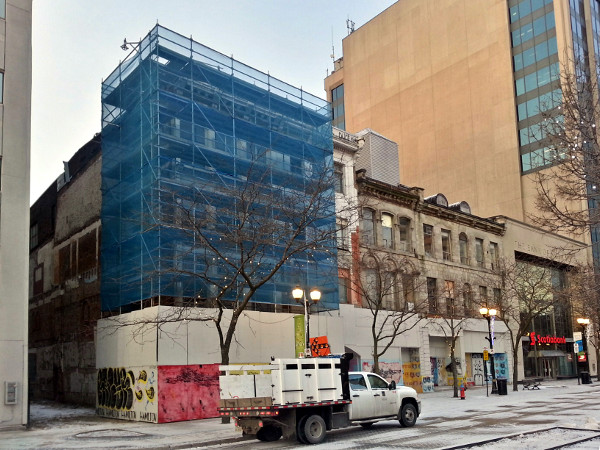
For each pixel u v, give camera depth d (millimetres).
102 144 31969
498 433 17031
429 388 39500
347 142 37438
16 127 24297
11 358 22578
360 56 90375
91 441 18297
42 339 38469
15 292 23156
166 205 26375
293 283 31141
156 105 27469
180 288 26656
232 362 27391
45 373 37500
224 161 29297
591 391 37156
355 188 37562
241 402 16578
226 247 26734
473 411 24625
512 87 70750
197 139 28797
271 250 29453
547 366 57312
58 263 37375
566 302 49000
